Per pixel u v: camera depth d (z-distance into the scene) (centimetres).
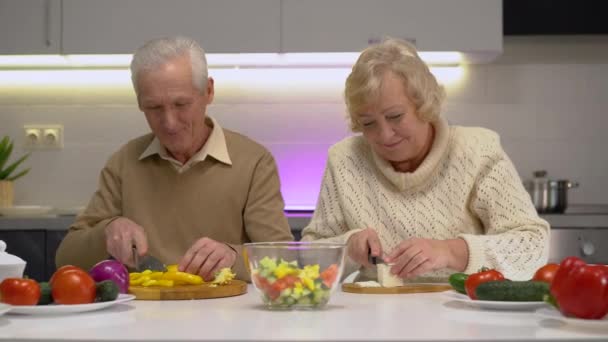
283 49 303
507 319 112
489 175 185
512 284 121
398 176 184
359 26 303
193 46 194
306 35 303
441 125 184
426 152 187
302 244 126
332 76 336
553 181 301
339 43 303
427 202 187
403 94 171
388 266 156
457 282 138
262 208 206
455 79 335
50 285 122
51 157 338
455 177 186
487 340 91
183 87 189
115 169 216
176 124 192
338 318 113
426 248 154
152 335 96
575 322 102
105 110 337
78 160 337
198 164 208
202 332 98
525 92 334
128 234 175
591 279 105
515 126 334
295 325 105
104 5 306
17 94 339
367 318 113
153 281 148
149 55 189
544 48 335
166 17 305
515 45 335
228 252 167
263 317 114
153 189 209
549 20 320
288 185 335
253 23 304
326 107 336
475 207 186
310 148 335
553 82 334
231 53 304
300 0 303
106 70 338
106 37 306
